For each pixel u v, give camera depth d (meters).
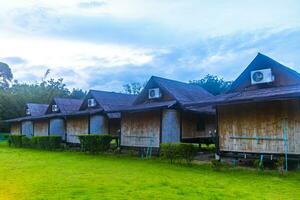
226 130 15.41
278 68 15.39
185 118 20.94
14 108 46.12
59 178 11.56
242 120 14.87
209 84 42.97
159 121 19.42
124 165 15.25
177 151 15.64
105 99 27.20
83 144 22.12
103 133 26.12
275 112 13.87
